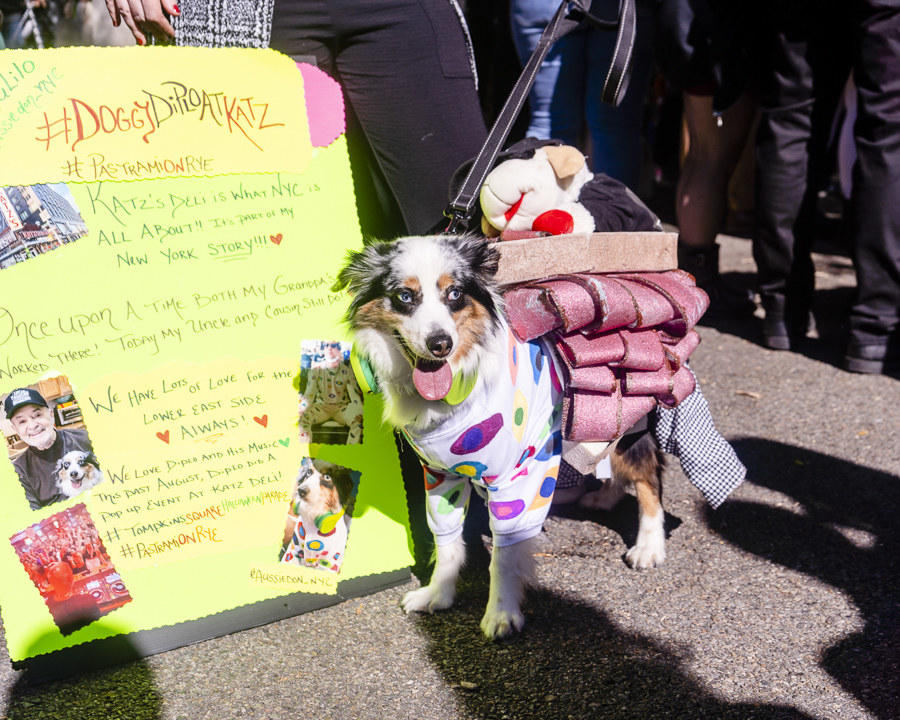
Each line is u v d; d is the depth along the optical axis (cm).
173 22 258
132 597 227
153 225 221
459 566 246
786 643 224
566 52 388
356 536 249
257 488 238
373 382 217
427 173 262
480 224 262
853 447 337
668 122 870
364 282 210
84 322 217
